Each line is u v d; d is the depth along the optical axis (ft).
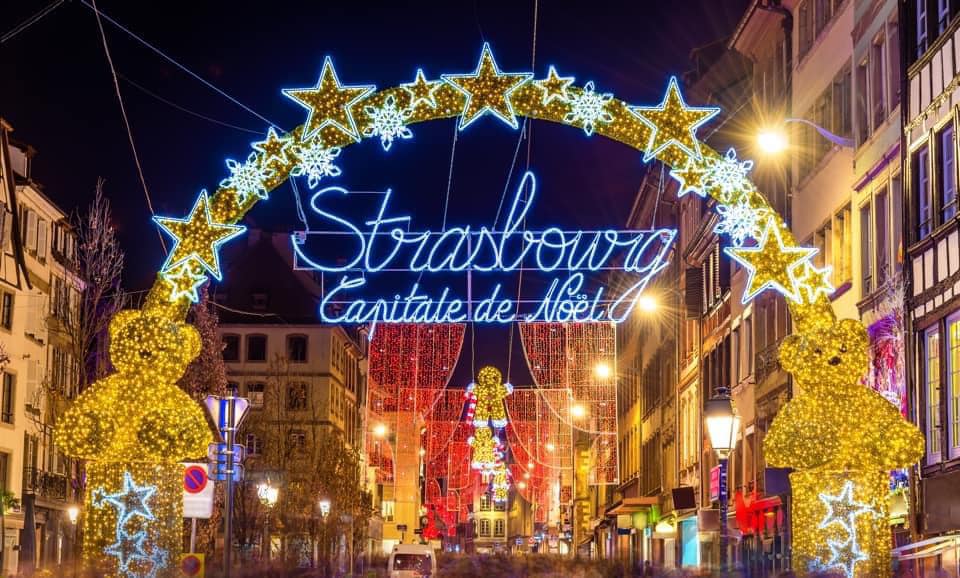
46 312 199.11
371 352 138.41
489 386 185.16
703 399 168.76
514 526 505.25
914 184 90.63
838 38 109.60
